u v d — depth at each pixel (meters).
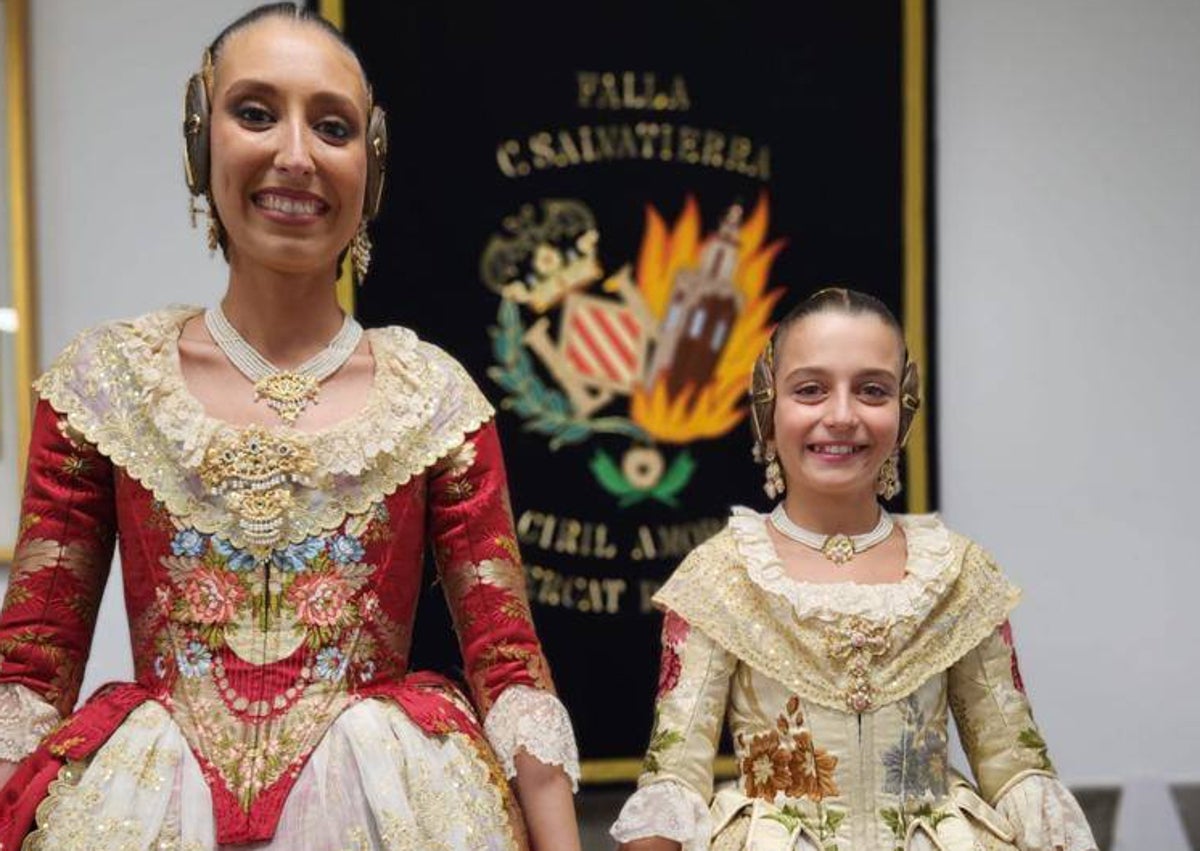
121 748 1.48
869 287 2.89
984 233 2.96
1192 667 3.00
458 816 1.48
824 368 1.80
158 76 2.73
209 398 1.58
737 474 2.86
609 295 2.83
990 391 2.96
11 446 2.65
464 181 2.78
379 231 2.75
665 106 2.85
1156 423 3.00
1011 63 2.96
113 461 1.54
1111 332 2.99
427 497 1.64
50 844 1.42
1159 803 2.98
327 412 1.60
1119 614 2.99
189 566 1.54
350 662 1.55
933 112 2.91
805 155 2.88
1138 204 3.00
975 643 1.83
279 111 1.55
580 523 2.81
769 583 1.80
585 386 2.82
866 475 1.82
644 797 1.74
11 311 2.65
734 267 2.86
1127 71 2.99
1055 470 2.98
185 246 2.75
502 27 2.79
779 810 1.75
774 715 1.78
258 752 1.49
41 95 2.68
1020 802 1.80
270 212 1.55
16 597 1.55
